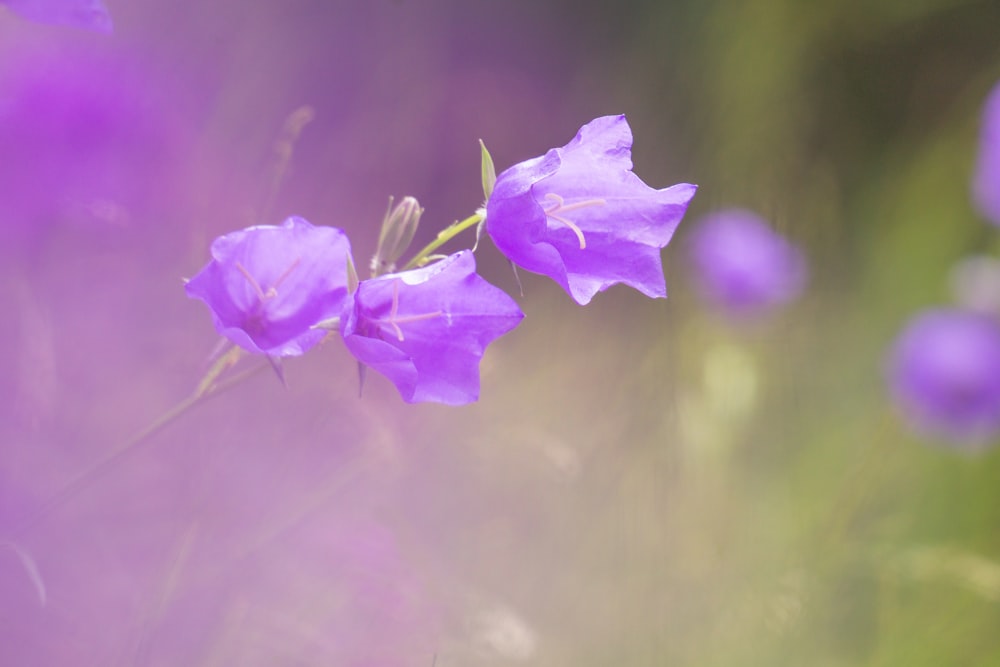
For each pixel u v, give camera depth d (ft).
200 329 2.81
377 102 4.60
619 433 3.44
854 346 5.56
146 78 2.71
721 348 3.96
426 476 3.02
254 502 2.75
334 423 2.84
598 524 3.15
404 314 2.40
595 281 2.44
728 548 3.39
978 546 4.28
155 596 2.59
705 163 5.61
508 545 3.05
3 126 2.57
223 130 3.08
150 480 2.70
